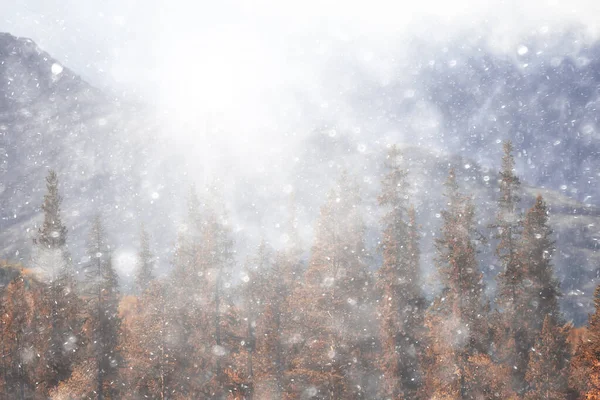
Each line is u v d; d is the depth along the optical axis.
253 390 24.97
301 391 22.80
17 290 26.08
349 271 23.80
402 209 27.30
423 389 23.02
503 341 27.16
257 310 27.80
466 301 22.56
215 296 28.17
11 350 24.69
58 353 26.36
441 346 22.33
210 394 25.56
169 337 26.25
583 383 22.53
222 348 26.94
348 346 22.66
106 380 26.50
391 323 24.34
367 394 23.36
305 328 23.14
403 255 26.16
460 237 25.17
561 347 24.59
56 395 24.17
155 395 25.30
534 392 23.56
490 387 22.30
